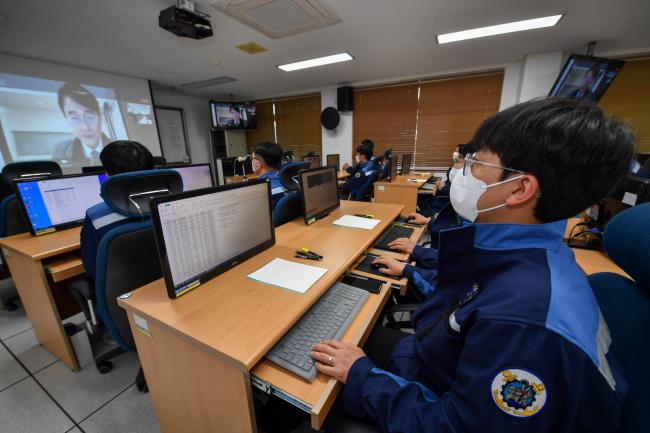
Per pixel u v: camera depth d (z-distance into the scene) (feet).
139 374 4.52
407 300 4.48
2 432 3.96
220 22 9.27
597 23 9.59
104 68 14.08
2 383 4.75
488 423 1.38
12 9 8.19
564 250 1.73
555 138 1.45
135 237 3.54
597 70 9.85
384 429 1.79
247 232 3.52
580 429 1.31
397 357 2.45
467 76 15.62
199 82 17.37
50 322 4.82
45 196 5.29
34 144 12.71
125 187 3.42
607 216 4.55
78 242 4.78
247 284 2.96
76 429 3.97
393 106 17.78
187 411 2.66
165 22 7.85
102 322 4.56
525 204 1.72
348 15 8.89
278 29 9.48
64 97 13.43
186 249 2.74
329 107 19.45
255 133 23.73
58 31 9.71
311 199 5.29
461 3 8.26
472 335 1.53
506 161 1.65
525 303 1.41
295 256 3.68
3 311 6.96
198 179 8.82
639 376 1.50
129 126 15.84
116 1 7.95
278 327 2.29
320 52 12.34
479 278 1.93
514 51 12.59
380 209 6.35
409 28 9.95
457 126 16.42
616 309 1.79
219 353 2.04
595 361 1.25
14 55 11.89
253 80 17.12
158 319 2.39
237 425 2.27
